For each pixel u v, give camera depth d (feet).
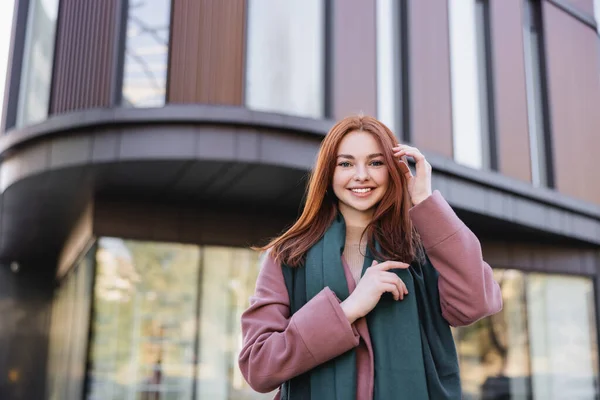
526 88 37.70
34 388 42.73
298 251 5.06
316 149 25.08
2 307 43.47
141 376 27.73
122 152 23.84
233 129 24.02
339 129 5.21
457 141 34.22
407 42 31.91
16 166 26.76
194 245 29.40
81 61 27.35
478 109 35.58
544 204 35.65
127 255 28.45
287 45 28.35
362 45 29.58
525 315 38.91
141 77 26.81
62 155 24.76
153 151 23.70
